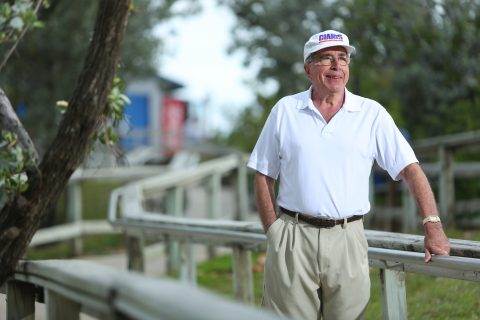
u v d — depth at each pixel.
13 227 7.39
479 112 22.72
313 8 25.20
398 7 17.34
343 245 6.93
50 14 16.72
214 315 3.72
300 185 6.96
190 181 18.09
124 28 7.45
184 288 4.23
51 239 20.16
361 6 17.83
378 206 21.78
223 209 23.75
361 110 7.04
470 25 17.00
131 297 4.48
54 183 7.49
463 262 6.72
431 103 24.00
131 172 23.55
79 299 5.59
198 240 12.39
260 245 10.75
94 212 26.58
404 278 7.94
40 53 21.84
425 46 17.66
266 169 7.24
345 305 6.96
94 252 21.36
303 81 29.91
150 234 13.78
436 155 20.03
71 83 22.20
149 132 49.03
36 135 22.53
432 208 6.89
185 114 64.56
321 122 7.01
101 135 8.12
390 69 23.12
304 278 6.95
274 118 7.18
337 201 6.89
